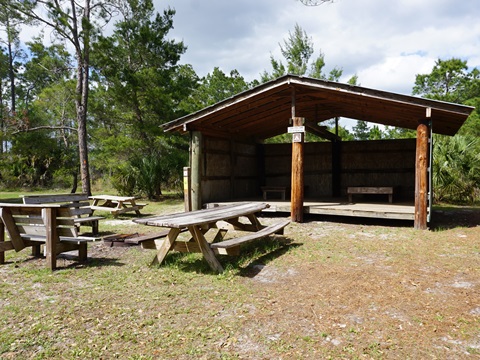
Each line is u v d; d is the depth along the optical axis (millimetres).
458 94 25609
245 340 2875
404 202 10086
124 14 15508
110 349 2770
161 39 15828
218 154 10969
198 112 9227
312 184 12945
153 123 15594
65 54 16281
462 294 3766
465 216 9227
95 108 15609
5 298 3805
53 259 4773
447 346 2744
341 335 2934
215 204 9555
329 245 6035
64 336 2971
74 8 13734
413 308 3434
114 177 15602
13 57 30484
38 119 21172
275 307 3506
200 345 2809
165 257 5223
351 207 8562
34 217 4969
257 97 8641
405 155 11648
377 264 4895
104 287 4117
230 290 3979
